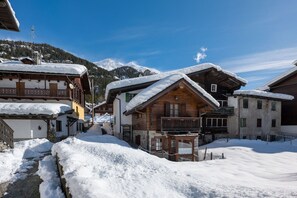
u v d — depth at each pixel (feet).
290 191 18.84
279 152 58.29
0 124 43.06
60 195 22.34
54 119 65.77
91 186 17.90
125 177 23.07
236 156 50.49
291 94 102.47
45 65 84.23
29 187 29.17
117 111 71.36
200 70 80.12
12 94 78.18
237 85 88.74
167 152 51.49
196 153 51.70
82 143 44.45
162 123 52.03
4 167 35.96
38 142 55.26
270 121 92.43
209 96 53.26
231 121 87.61
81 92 111.86
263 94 88.53
